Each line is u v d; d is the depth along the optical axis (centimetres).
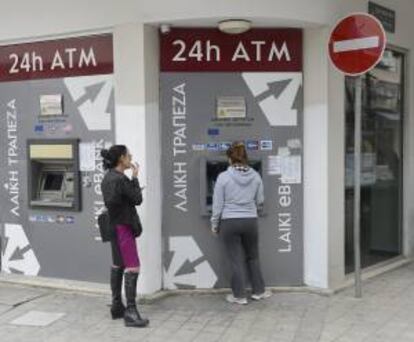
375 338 585
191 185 726
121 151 624
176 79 716
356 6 763
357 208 707
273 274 743
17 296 728
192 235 730
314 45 723
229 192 683
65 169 782
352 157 796
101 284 751
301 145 736
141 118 699
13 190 800
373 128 846
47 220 779
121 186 615
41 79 767
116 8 701
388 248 905
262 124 729
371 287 761
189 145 722
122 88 707
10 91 789
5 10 766
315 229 738
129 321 622
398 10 859
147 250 706
